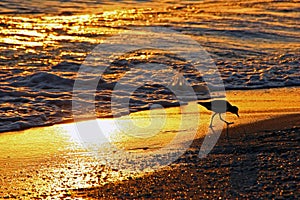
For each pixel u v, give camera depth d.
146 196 12.30
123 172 14.26
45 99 23.08
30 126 19.62
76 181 13.71
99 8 48.31
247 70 29.14
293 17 46.22
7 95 23.33
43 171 14.58
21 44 33.78
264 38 37.94
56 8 47.12
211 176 13.37
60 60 29.91
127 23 42.41
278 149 15.25
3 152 16.42
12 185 13.49
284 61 31.45
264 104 22.34
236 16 46.09
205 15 46.47
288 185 12.51
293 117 19.69
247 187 12.48
